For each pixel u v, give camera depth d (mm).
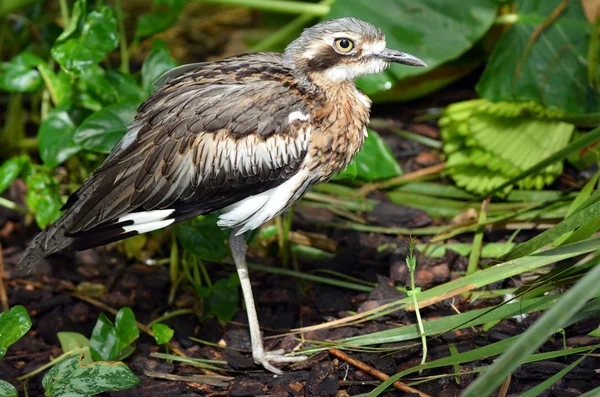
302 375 8367
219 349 9062
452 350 8250
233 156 8164
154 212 8250
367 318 8828
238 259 8781
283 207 8602
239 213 8477
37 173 10602
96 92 10062
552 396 7602
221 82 8375
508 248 9797
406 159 11852
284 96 8289
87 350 8969
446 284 8500
